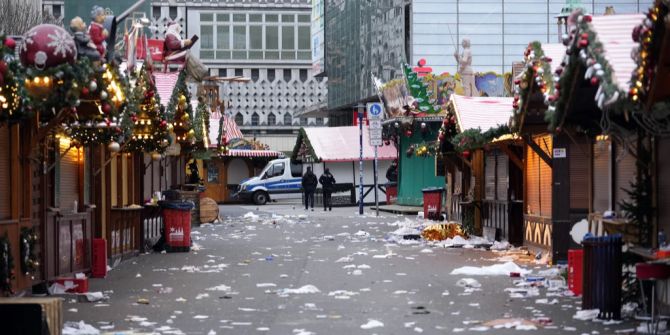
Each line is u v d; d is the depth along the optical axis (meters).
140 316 15.90
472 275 21.86
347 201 68.50
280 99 139.12
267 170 77.06
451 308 16.58
